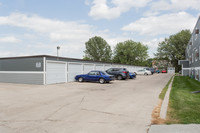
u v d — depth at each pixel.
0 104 7.24
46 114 5.69
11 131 4.20
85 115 5.54
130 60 69.81
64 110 6.20
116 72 21.95
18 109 6.38
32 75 16.00
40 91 11.22
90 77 17.58
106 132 4.08
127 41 70.06
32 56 15.88
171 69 57.41
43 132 4.11
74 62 19.58
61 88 12.84
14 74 17.14
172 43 62.03
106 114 5.64
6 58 17.55
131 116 5.39
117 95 9.52
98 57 72.75
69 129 4.29
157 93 10.22
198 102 7.12
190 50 29.12
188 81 18.69
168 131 4.03
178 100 7.59
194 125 4.36
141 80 21.08
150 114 5.61
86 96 9.20
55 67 16.77
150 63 80.75
